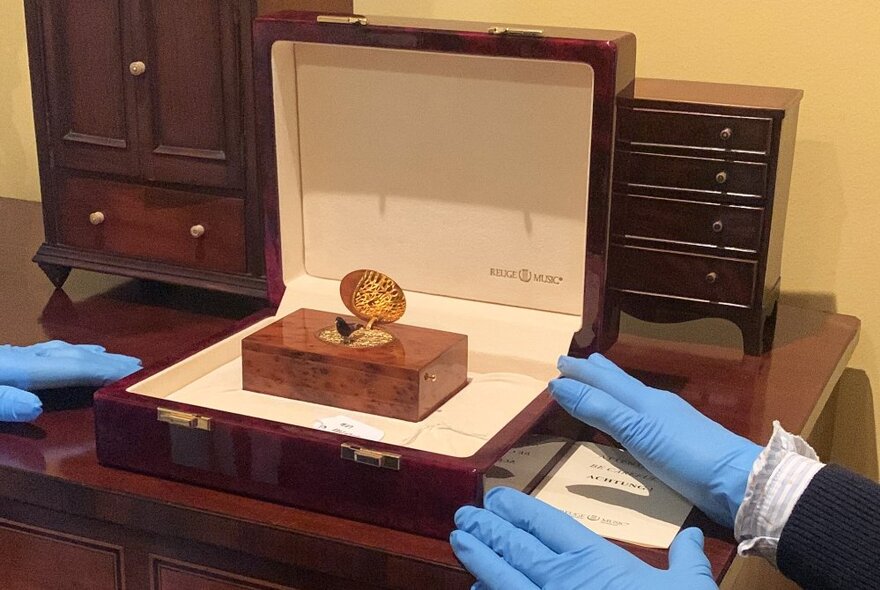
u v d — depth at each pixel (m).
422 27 1.14
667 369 1.25
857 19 1.34
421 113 1.21
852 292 1.41
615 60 1.08
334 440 0.99
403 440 1.05
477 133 1.20
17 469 1.05
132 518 1.03
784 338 1.33
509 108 1.18
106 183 1.38
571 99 1.15
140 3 1.30
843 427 1.46
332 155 1.25
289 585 1.00
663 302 1.29
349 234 1.27
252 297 1.40
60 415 1.14
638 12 1.41
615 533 0.98
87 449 1.08
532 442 1.10
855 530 0.94
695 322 1.40
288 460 1.00
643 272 1.29
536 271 1.21
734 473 0.98
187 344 1.29
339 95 1.23
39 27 1.35
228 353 1.18
